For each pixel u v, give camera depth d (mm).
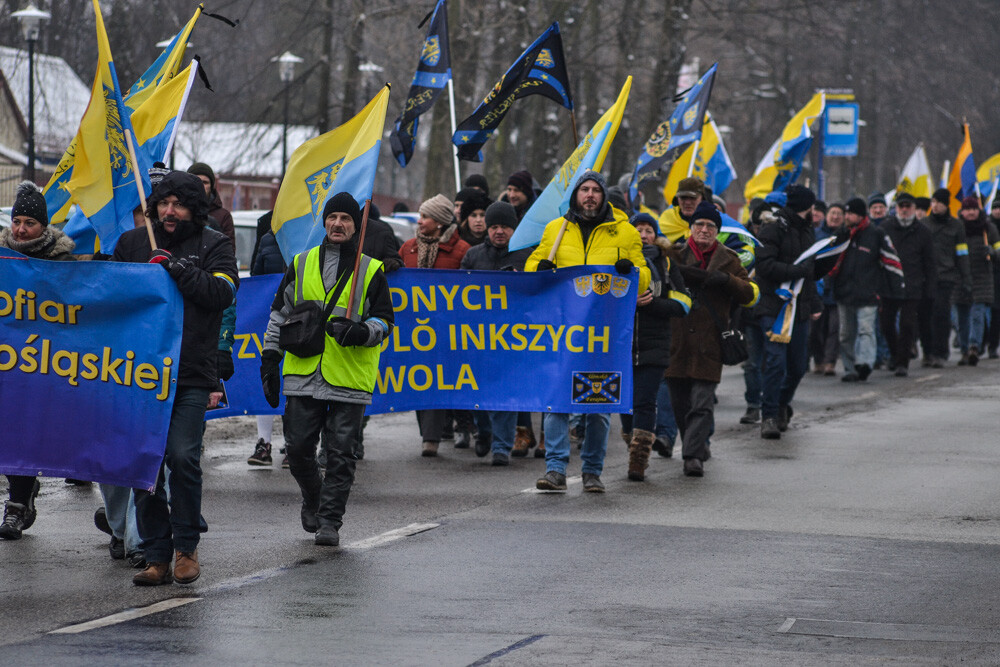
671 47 52875
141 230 12016
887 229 30984
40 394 11852
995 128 107938
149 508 11625
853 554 12875
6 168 64250
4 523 13641
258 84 61094
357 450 18219
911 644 9797
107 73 12641
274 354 13367
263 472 17938
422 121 82438
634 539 13555
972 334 33531
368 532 13930
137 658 9297
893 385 29016
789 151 29062
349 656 9359
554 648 9602
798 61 91625
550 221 17578
